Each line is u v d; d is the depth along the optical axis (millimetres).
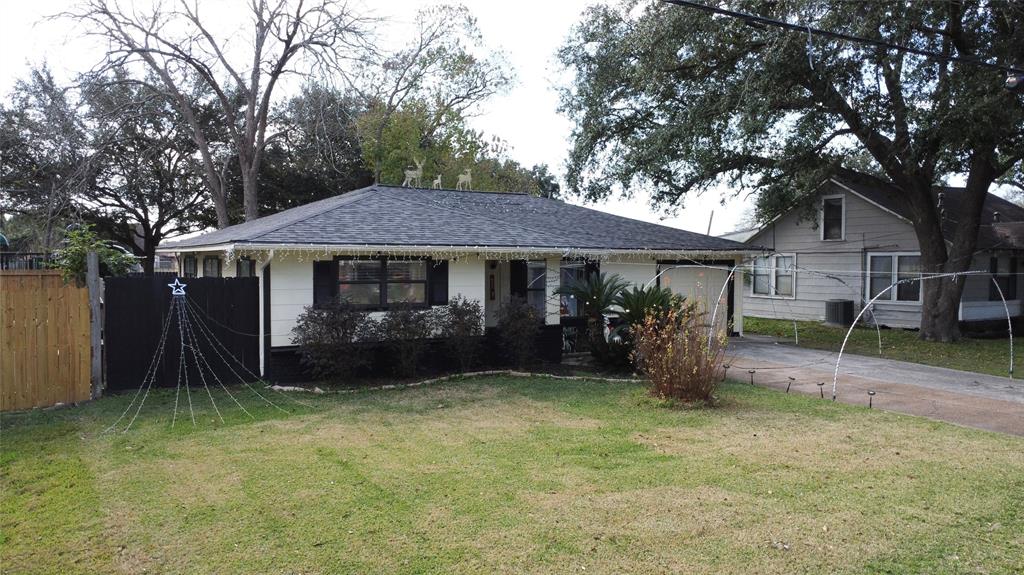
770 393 9648
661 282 15453
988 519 4805
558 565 4082
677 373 8789
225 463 6121
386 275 11227
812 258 22094
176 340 9891
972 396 9492
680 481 5598
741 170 16906
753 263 22688
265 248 9680
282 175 31047
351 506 5027
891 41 12297
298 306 10570
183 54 25062
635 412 8344
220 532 4559
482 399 9211
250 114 27031
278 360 10430
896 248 19469
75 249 8836
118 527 4645
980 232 19531
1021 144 14453
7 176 25359
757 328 20109
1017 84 8164
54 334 8594
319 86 25688
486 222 13320
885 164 15656
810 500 5156
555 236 13234
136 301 9625
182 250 13773
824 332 18828
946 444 6801
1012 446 6723
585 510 4941
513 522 4715
